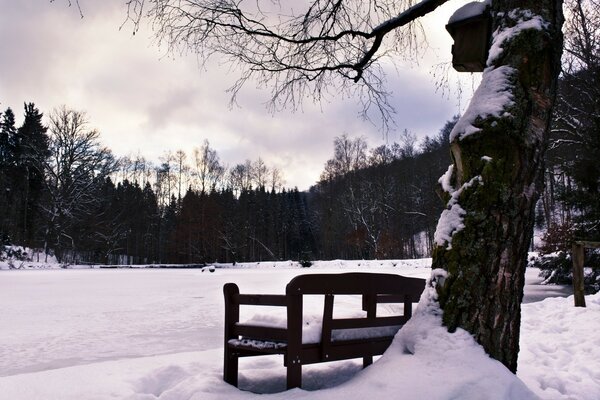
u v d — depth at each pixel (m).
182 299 14.99
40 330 8.96
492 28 3.88
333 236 63.19
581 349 5.47
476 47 4.20
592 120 16.62
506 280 3.38
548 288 17.78
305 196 88.12
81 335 8.42
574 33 15.81
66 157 48.41
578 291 8.27
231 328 4.00
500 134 3.40
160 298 15.27
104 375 4.45
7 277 27.23
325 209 64.25
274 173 72.81
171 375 4.49
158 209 70.06
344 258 65.00
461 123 3.57
